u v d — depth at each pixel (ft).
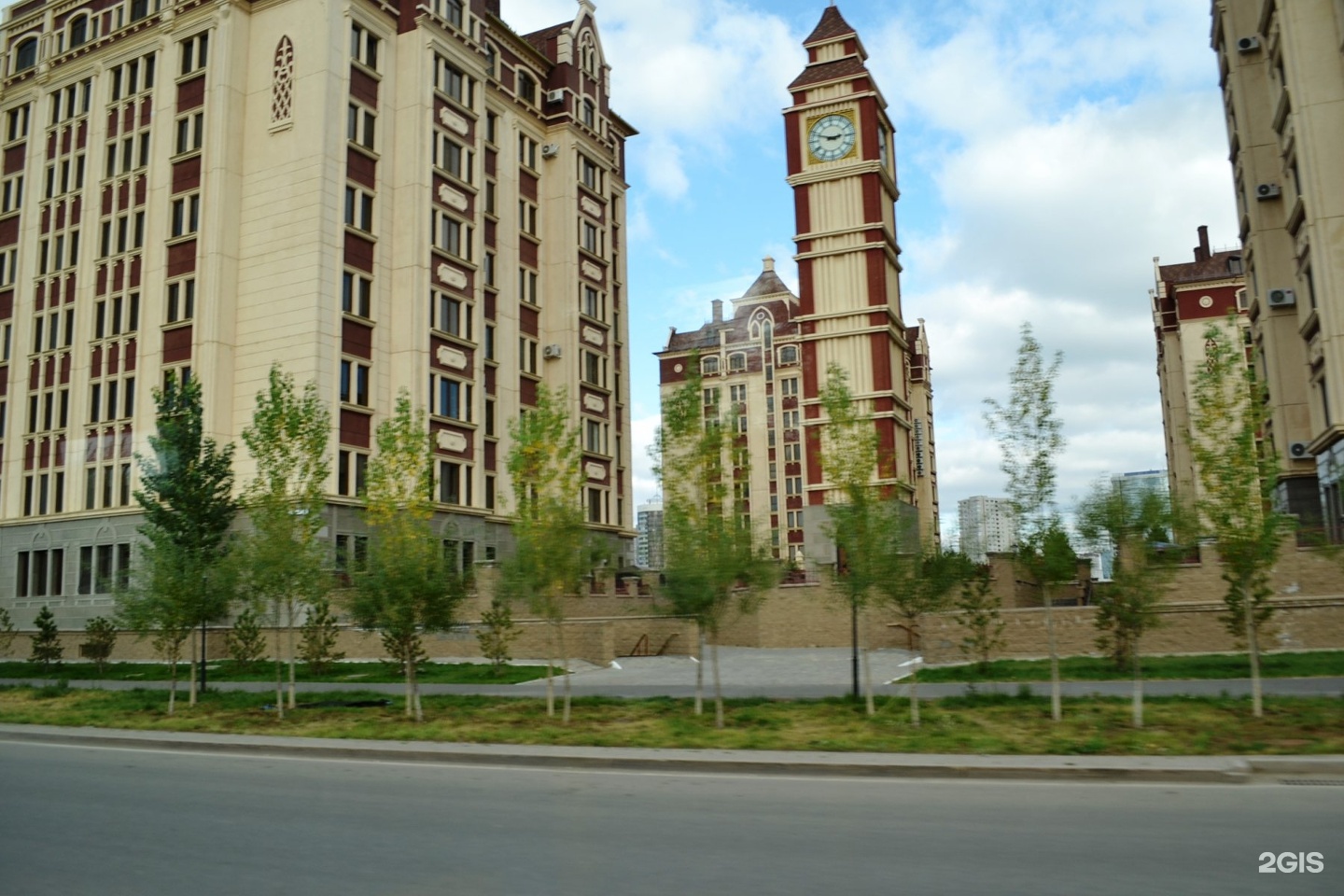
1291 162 117.39
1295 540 82.89
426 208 141.90
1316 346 110.83
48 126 155.43
